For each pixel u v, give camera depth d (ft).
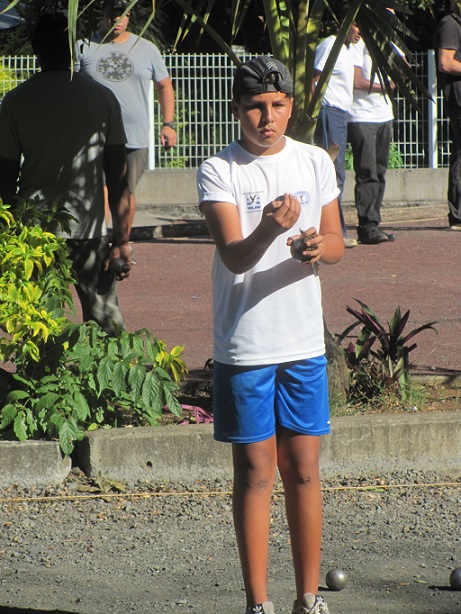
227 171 36.29
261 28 202.28
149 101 161.38
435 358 76.79
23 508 51.31
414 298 98.53
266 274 36.09
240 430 36.47
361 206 124.98
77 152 60.44
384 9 64.28
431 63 168.14
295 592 41.86
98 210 61.46
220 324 36.88
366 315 67.41
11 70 155.74
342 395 63.26
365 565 44.98
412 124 170.40
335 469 55.77
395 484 54.90
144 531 48.88
